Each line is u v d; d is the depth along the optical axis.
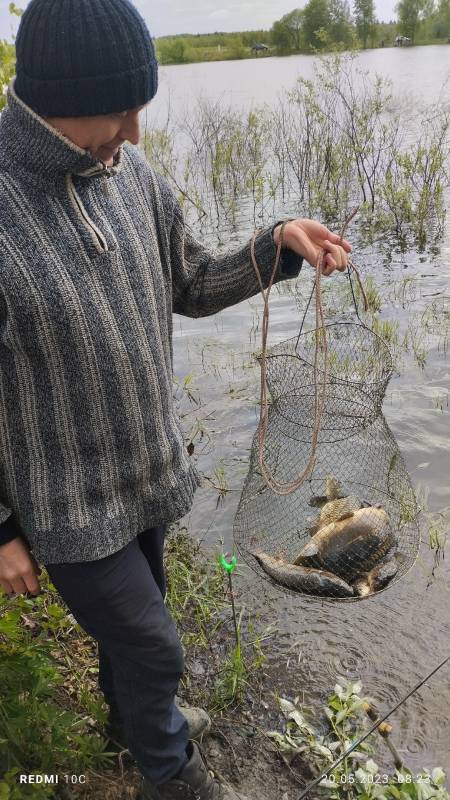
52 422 1.87
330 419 4.30
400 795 2.56
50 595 3.33
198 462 4.68
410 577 3.68
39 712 2.46
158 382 1.98
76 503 1.94
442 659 3.21
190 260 2.34
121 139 1.83
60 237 1.74
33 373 1.81
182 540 4.03
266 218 10.30
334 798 2.62
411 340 6.05
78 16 1.62
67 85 1.64
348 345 5.90
